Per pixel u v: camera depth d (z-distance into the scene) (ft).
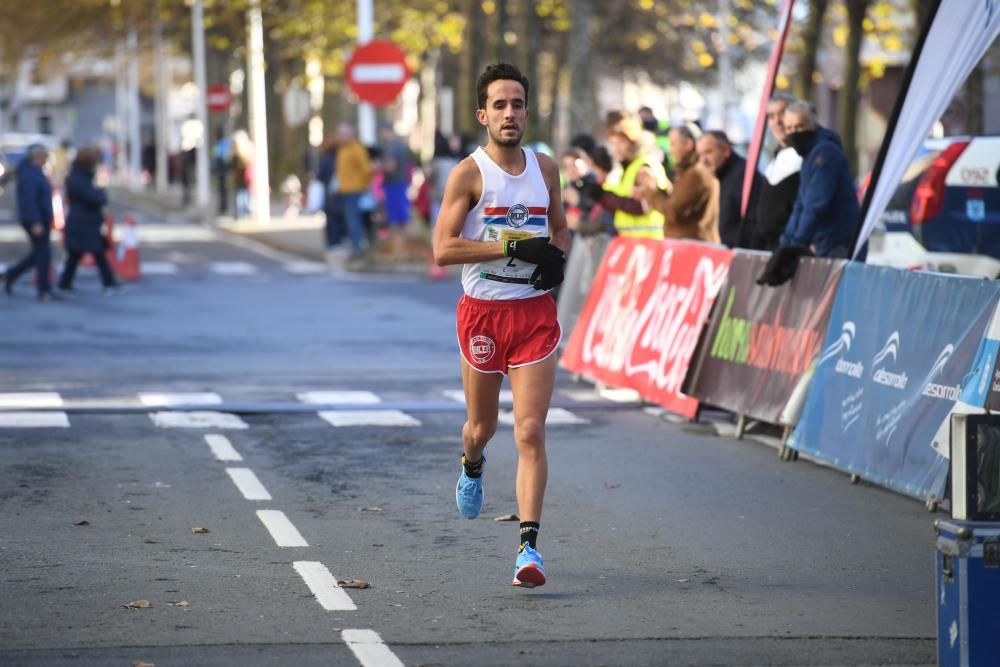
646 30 529.04
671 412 123.95
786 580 72.18
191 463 100.68
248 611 65.72
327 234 285.02
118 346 163.94
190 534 80.79
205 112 508.12
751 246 124.67
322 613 65.51
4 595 68.08
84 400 126.21
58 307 206.39
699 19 465.06
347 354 158.51
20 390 131.85
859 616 66.03
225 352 159.63
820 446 99.50
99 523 83.15
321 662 58.65
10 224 398.83
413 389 134.41
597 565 74.84
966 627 54.19
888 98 379.14
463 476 74.64
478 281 69.97
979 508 55.16
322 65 506.89
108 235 229.86
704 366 118.01
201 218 451.53
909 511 87.97
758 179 125.08
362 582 70.38
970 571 54.19
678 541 80.18
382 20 474.49
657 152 139.03
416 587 70.13
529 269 69.72
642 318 130.93
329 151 286.46
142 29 609.01
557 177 71.67
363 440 109.91
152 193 642.63
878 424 93.35
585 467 101.09
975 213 141.79
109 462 100.78
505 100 69.26
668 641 61.93
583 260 150.41
